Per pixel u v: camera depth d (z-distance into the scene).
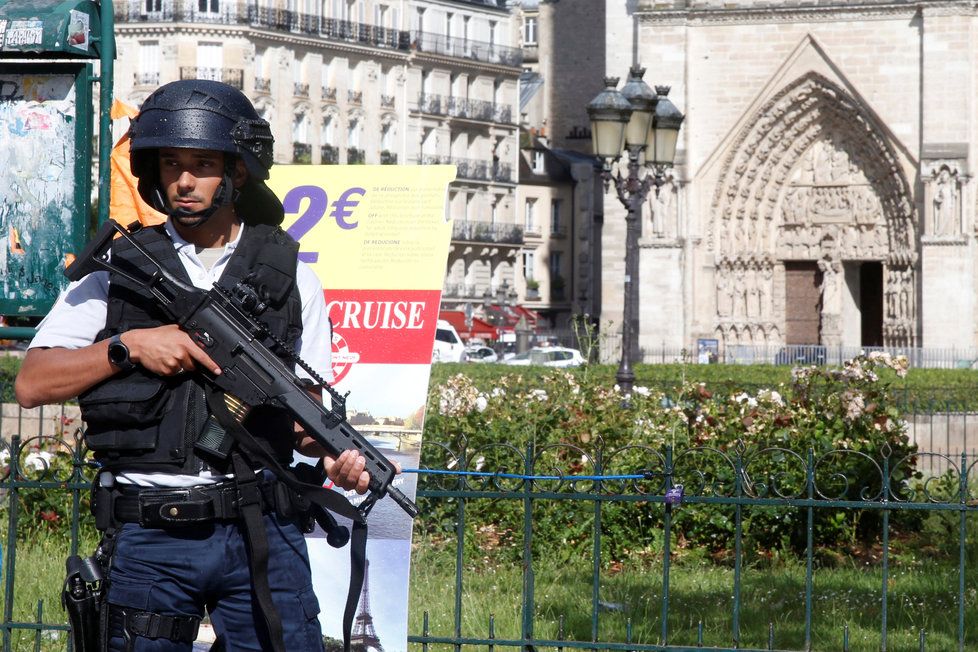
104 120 16.66
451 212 115.25
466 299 116.75
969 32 74.12
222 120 8.41
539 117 130.50
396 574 12.52
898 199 76.69
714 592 18.38
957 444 34.78
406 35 111.44
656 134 35.69
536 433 22.06
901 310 77.00
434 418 21.73
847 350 76.75
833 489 21.34
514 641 12.78
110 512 8.35
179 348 8.13
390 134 111.56
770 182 79.38
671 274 79.31
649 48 79.19
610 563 20.61
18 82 16.78
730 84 78.44
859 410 22.50
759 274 79.62
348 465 8.36
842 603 17.73
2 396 22.55
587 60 129.12
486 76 119.88
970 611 17.27
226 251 8.68
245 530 8.36
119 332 8.35
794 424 22.59
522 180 122.69
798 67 77.19
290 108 102.50
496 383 26.95
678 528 21.38
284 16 101.12
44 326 8.49
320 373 8.77
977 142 74.94
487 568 19.86
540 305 124.00
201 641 11.90
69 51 16.33
